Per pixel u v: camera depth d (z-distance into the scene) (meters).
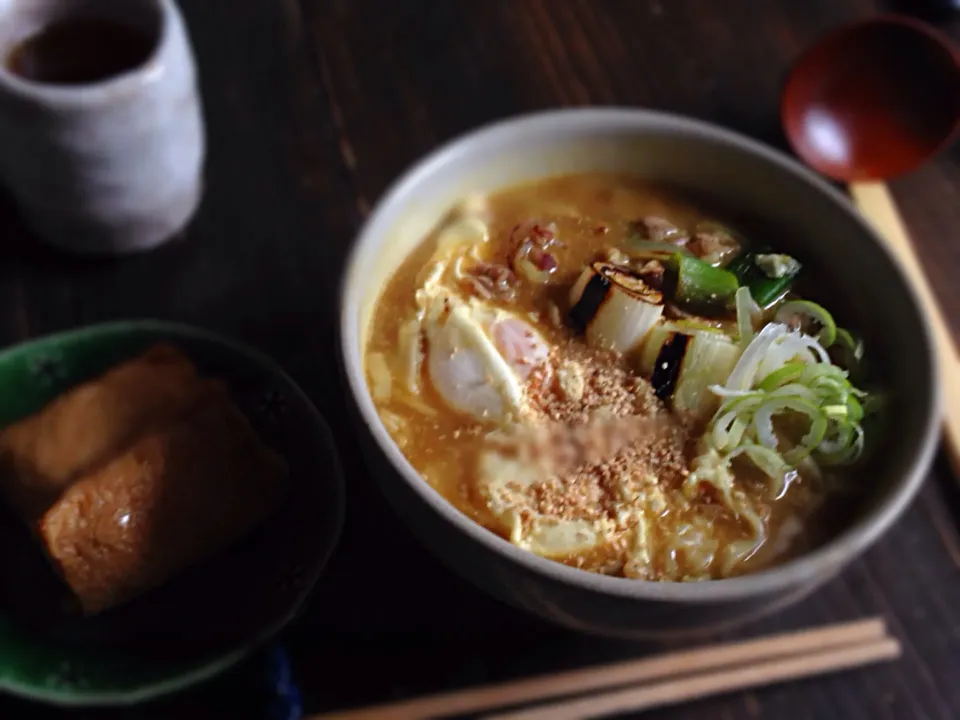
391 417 0.38
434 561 0.39
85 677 0.35
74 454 0.38
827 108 0.48
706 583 0.30
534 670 0.38
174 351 0.41
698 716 0.38
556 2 0.53
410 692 0.37
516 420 0.37
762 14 0.54
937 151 0.47
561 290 0.40
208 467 0.38
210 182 0.47
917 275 0.46
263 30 0.51
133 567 0.37
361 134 0.48
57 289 0.44
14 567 0.38
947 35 0.54
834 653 0.38
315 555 0.38
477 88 0.50
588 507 0.36
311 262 0.45
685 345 0.37
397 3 0.52
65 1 0.43
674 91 0.51
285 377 0.40
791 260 0.39
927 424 0.33
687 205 0.41
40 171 0.40
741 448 0.36
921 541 0.41
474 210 0.40
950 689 0.39
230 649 0.36
